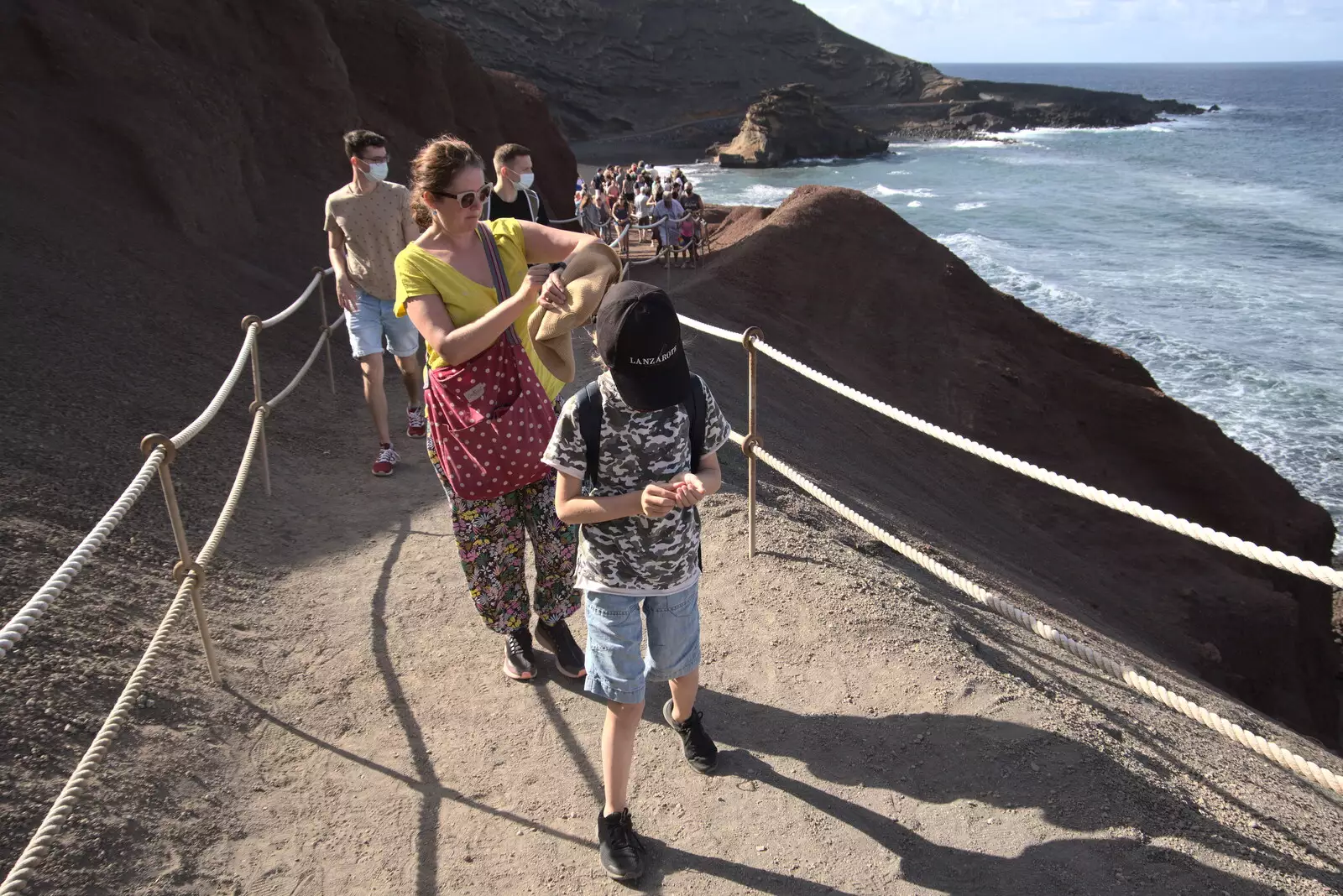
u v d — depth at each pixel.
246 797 3.17
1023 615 3.33
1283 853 3.12
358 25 16.50
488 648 4.12
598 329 2.52
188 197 9.11
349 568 4.81
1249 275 38.38
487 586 3.64
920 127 101.12
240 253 9.53
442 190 3.12
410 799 3.23
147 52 9.86
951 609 4.99
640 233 20.89
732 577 4.70
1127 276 37.75
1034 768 3.35
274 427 6.49
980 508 13.96
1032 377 18.06
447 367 3.25
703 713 3.69
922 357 17.20
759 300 16.34
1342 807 4.24
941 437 3.52
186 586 3.46
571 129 89.38
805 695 3.79
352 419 7.05
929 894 2.83
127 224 8.31
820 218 18.38
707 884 2.90
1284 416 25.12
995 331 18.48
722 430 2.79
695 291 15.72
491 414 3.26
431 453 3.56
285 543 4.99
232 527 4.96
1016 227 47.22
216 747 3.34
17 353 5.84
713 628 4.27
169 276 8.02
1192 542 16.38
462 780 3.33
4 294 6.40
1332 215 52.25
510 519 3.60
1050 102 116.19
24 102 8.51
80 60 9.02
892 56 117.31
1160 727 4.27
